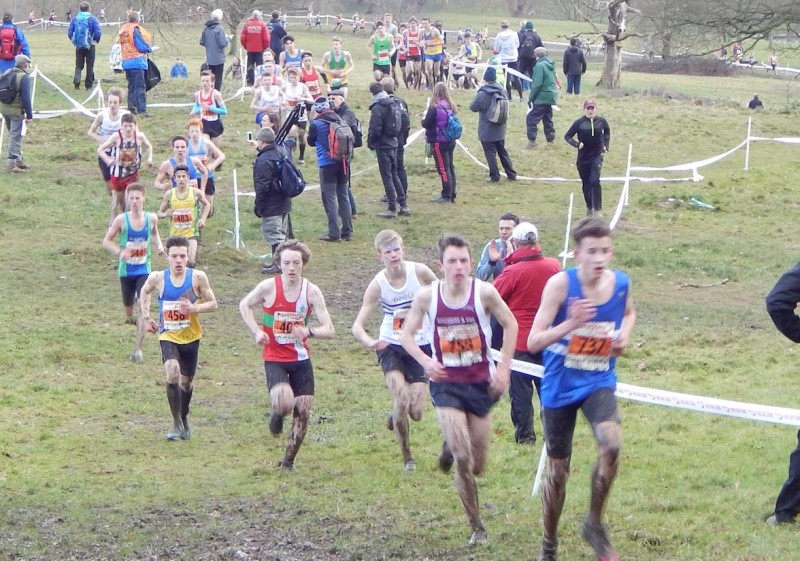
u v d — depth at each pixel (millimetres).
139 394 10734
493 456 8945
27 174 20969
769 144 27297
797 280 7004
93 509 7574
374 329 13453
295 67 23125
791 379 11469
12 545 6867
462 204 20719
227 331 13227
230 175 21906
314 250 17250
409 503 7766
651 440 9477
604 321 5973
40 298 14094
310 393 8398
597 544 5887
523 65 32094
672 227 19688
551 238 17953
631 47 69062
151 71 25578
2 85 20781
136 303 13086
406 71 33219
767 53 67375
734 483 8234
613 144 26656
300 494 7949
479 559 6637
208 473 8484
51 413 9969
